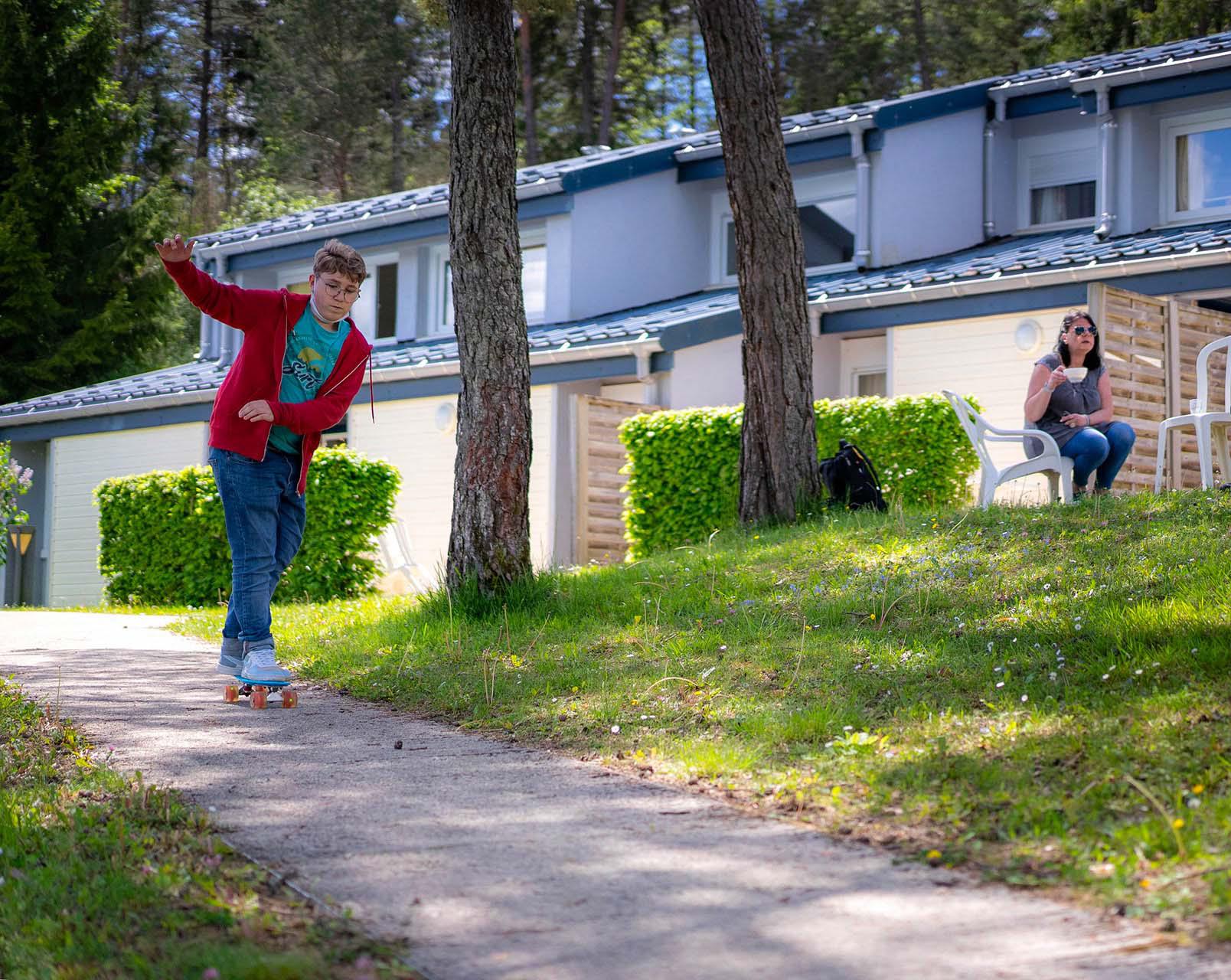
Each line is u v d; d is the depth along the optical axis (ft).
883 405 42.42
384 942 10.27
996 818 13.00
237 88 138.72
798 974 9.37
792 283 37.73
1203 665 17.63
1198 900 10.28
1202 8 99.76
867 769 15.16
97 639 32.58
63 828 13.85
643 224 69.67
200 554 50.62
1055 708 16.84
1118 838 11.78
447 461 62.49
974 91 65.21
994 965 9.35
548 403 59.67
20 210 103.04
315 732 19.33
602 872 11.98
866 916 10.51
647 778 16.11
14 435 79.41
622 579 31.37
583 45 125.29
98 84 109.40
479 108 29.86
